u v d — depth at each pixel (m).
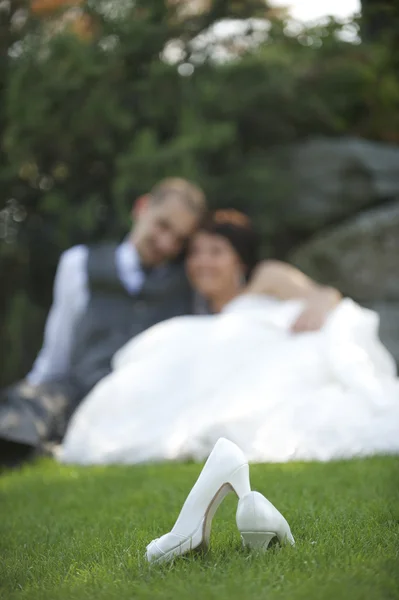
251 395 7.32
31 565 3.38
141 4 15.11
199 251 9.06
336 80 14.93
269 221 14.41
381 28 12.05
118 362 8.37
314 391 7.25
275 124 15.48
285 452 6.82
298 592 2.62
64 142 15.12
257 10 14.84
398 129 15.33
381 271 12.93
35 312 14.95
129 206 14.14
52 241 15.38
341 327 7.52
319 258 13.34
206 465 3.23
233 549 3.30
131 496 5.32
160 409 7.69
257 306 8.49
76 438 7.84
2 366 14.89
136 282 9.41
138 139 14.23
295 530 3.65
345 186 14.09
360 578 2.75
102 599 2.72
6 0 14.92
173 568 3.05
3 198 15.48
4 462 8.05
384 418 6.84
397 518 3.84
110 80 15.05
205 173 14.67
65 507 5.24
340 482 5.18
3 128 15.17
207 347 7.87
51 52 14.44
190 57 15.37
